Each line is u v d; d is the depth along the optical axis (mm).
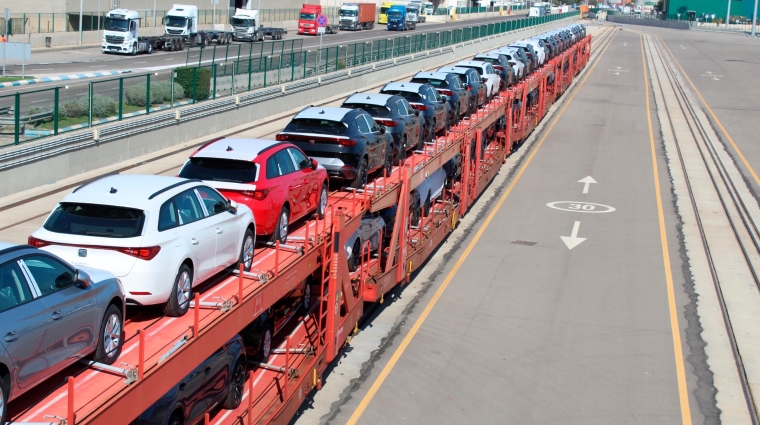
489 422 11375
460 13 143375
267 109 32781
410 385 12508
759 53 86125
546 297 16891
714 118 44031
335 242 11539
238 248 10273
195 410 8438
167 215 8734
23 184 18891
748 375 13250
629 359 13797
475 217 23406
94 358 7445
